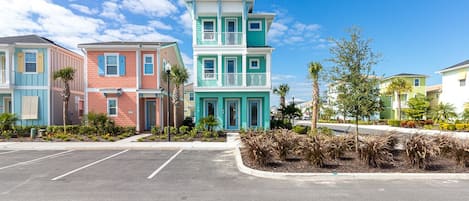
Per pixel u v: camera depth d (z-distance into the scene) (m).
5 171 7.68
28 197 5.43
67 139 14.52
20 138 15.22
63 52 19.38
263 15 19.97
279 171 7.16
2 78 17.44
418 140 7.69
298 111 21.70
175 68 17.38
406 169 7.27
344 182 6.45
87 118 16.42
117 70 18.48
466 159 7.46
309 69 17.92
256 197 5.40
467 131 21.20
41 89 17.80
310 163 7.77
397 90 35.19
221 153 10.93
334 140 8.81
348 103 8.40
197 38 18.98
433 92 38.25
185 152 11.20
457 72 27.69
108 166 8.37
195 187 6.08
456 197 5.39
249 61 20.30
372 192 5.70
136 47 18.47
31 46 17.67
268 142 8.30
